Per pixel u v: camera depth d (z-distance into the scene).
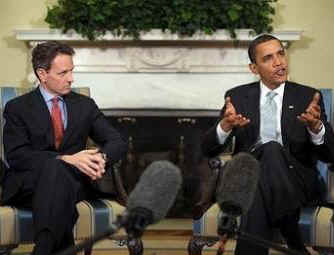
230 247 4.23
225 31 4.64
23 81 5.09
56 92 3.26
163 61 4.80
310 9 5.04
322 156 3.13
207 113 4.86
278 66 3.22
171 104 4.83
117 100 4.83
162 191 1.08
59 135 3.27
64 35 4.73
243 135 3.25
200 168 4.99
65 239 2.86
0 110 3.62
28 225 3.10
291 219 2.84
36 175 3.13
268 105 3.28
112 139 3.27
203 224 3.12
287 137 3.22
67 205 2.84
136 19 4.61
